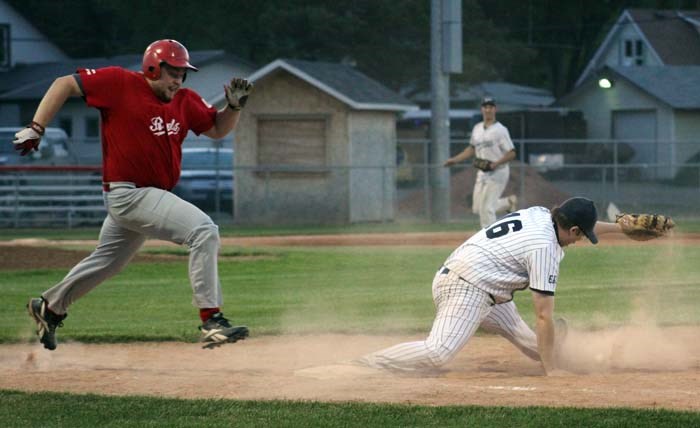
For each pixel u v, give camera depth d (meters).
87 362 21.42
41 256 44.22
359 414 15.12
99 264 19.45
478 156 43.44
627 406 15.55
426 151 74.31
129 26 134.75
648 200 78.50
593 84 118.81
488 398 16.30
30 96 106.00
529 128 110.75
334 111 70.00
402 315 27.83
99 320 27.36
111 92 18.08
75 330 25.23
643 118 115.19
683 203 77.31
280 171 70.44
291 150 71.00
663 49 134.00
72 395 16.69
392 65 117.44
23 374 19.06
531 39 152.38
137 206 18.31
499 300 18.77
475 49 126.81
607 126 117.81
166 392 17.09
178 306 30.14
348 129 69.69
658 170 98.44
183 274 38.62
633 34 138.00
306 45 117.94
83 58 137.38
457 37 67.69
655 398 16.20
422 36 118.56
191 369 20.47
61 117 106.69
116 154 18.33
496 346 22.91
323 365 20.28
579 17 154.75
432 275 37.25
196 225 18.12
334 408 15.52
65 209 68.38
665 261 41.22
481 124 43.50
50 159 77.88
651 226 19.28
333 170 69.62
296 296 31.81
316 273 38.12
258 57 125.19
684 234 55.44
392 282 35.31
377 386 17.36
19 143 17.61
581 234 18.52
